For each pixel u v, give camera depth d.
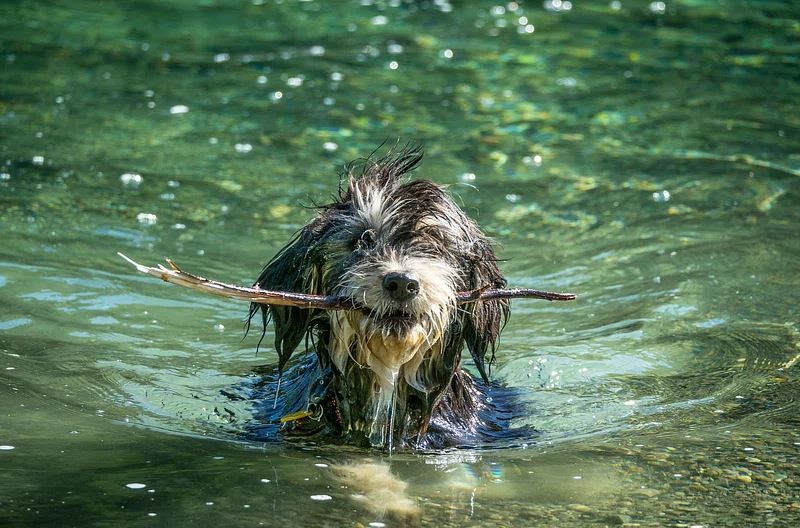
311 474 6.13
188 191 11.12
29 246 9.77
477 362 7.35
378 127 13.16
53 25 17.03
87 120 13.06
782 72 15.49
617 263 9.84
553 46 16.73
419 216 6.99
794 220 10.65
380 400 7.11
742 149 12.68
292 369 8.12
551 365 8.19
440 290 6.68
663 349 8.31
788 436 6.64
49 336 8.25
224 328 8.77
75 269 9.41
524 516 5.58
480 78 15.20
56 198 10.81
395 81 14.96
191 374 7.93
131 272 9.47
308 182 11.37
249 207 10.76
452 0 19.27
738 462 6.25
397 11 18.55
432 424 7.18
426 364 7.12
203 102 13.86
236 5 18.62
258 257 9.72
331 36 17.00
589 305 9.12
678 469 6.18
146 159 11.91
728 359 8.04
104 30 16.89
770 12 18.47
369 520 5.50
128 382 7.64
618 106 14.16
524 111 13.91
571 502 5.76
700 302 9.02
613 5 19.00
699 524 5.46
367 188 7.19
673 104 14.26
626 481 6.04
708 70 15.62
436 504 5.76
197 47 16.22
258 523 5.41
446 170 11.88
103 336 8.36
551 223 10.64
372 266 6.65
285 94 14.28
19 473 5.92
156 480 5.91
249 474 6.09
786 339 8.30
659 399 7.47
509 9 18.73
